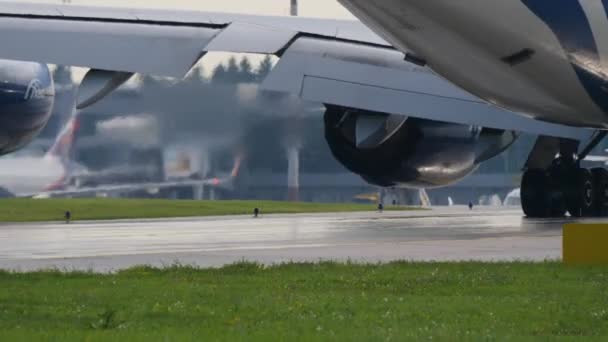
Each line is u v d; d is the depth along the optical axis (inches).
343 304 1857.8
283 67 2928.2
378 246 3127.5
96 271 2456.9
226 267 2411.4
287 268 2409.0
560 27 2802.7
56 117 7042.3
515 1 2755.9
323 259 2726.4
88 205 5915.4
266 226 4261.8
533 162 4658.0
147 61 2765.7
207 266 2568.9
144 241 3405.5
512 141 4185.5
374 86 3002.0
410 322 1678.2
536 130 3523.6
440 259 2733.8
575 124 3321.9
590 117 3196.4
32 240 3447.3
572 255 2549.2
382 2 2709.2
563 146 4596.5
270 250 3014.3
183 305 1841.8
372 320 1691.7
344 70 2982.3
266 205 6284.5
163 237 3592.5
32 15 2829.7
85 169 7062.0
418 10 2719.0
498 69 2920.8
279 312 1774.1
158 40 2817.4
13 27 2792.8
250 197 6879.9
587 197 4643.2
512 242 3260.3
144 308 1813.5
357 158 3959.2
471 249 3016.7
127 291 2017.7
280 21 3085.6
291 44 2987.2
